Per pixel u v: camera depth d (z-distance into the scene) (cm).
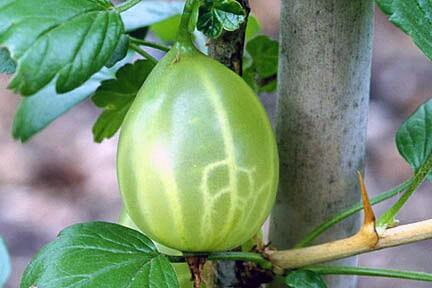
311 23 17
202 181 15
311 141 18
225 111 15
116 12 15
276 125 18
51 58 14
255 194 15
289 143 18
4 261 19
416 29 15
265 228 35
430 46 15
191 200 15
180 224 15
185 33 15
